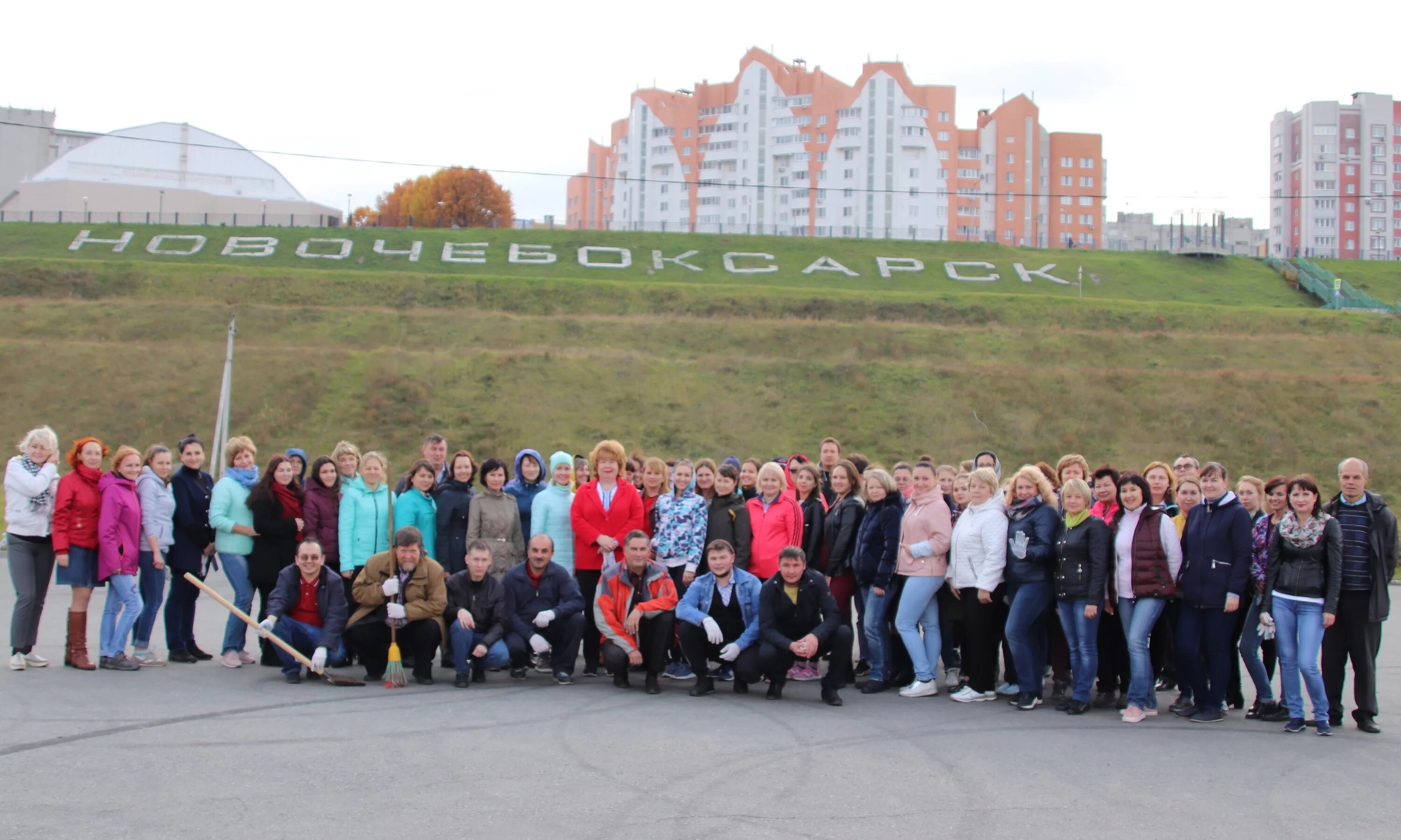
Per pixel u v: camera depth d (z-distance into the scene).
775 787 6.83
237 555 11.02
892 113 105.12
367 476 11.42
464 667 10.27
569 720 8.75
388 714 8.80
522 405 37.62
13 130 110.69
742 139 110.31
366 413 36.44
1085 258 71.88
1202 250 72.56
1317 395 39.72
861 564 10.91
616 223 121.44
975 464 12.62
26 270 47.78
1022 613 9.82
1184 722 9.48
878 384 40.56
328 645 10.36
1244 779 7.41
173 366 38.97
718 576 10.30
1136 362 43.50
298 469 12.26
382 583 10.42
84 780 6.61
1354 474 9.35
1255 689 10.98
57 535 10.09
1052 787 7.02
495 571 11.34
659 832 5.84
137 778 6.69
